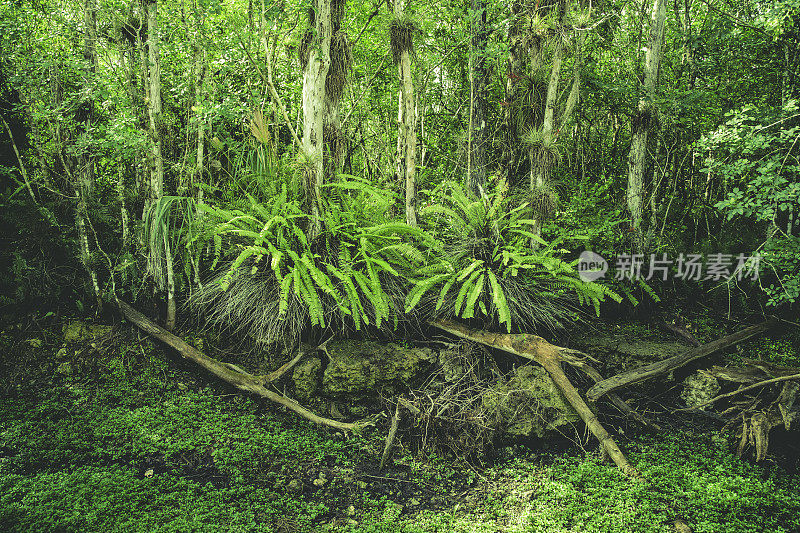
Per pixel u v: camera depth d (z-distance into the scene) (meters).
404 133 6.38
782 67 5.99
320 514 3.55
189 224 5.02
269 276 5.02
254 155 6.02
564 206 6.16
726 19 6.27
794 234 5.69
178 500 3.50
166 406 4.52
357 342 5.05
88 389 4.61
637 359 4.98
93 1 4.94
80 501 3.39
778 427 4.36
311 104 4.93
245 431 4.29
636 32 6.80
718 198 6.70
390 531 3.41
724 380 4.82
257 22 5.19
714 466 4.11
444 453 4.28
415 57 5.84
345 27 5.65
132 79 5.11
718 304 6.10
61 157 4.91
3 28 4.53
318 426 4.51
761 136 4.49
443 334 5.24
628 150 7.15
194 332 5.21
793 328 5.44
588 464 4.13
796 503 3.67
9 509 3.27
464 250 5.37
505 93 6.32
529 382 4.62
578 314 5.69
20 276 5.01
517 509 3.67
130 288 5.35
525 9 5.68
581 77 5.84
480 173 6.30
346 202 5.31
